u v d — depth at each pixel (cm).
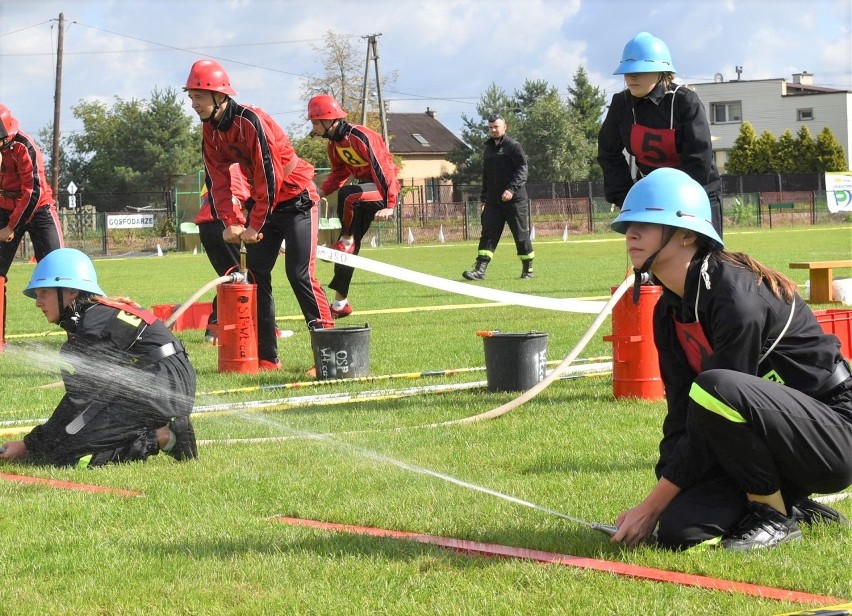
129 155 6931
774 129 7388
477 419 641
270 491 477
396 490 472
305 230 888
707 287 361
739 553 357
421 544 386
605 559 364
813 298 1273
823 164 6250
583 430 596
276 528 417
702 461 364
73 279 544
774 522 368
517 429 608
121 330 546
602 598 318
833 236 3388
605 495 451
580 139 7019
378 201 1102
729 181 5528
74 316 545
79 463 542
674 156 699
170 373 548
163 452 571
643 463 510
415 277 909
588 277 1844
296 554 380
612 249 3009
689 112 686
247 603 328
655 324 389
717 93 7475
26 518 441
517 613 308
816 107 7275
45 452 548
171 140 6956
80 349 543
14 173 1080
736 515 369
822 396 365
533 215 4706
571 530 398
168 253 3947
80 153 7219
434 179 7744
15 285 2239
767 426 348
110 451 549
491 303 1426
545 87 7825
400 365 896
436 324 1192
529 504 423
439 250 3325
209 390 793
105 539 409
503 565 355
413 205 4600
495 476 496
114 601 336
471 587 333
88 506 458
